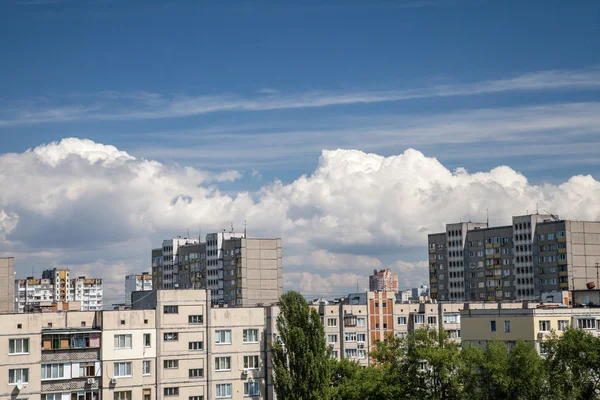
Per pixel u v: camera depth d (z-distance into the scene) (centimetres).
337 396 13600
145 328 13050
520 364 12125
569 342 12206
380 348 13400
